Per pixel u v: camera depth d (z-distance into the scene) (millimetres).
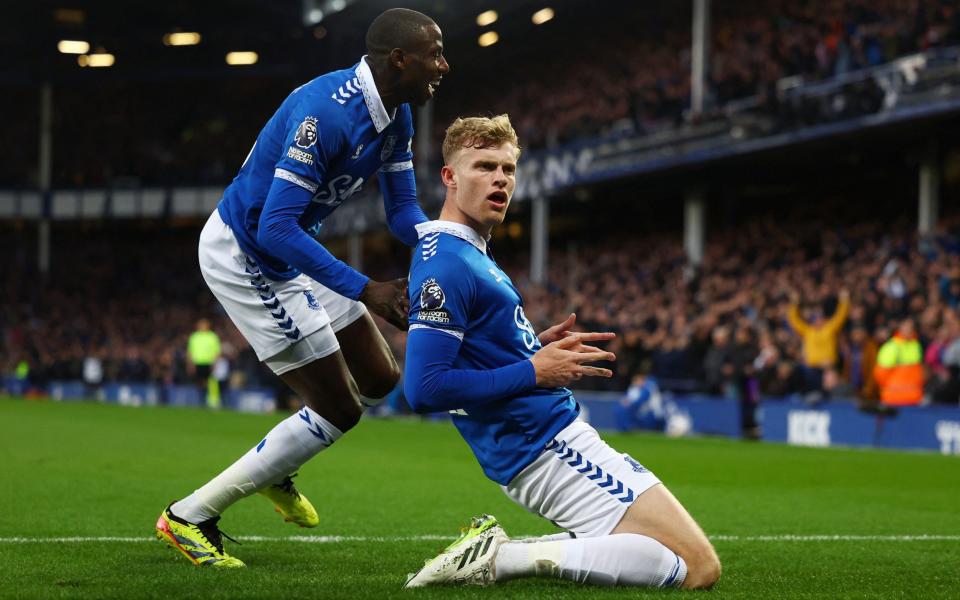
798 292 16688
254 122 39688
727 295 18781
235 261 4094
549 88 29703
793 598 3371
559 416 3332
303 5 33719
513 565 3328
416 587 3346
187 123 40375
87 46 38875
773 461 10367
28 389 30109
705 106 21219
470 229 3414
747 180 22562
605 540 3287
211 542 4043
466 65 33031
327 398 4086
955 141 18188
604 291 22625
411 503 6508
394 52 3912
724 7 24078
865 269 16734
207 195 38031
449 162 3422
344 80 3949
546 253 29156
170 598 3217
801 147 18938
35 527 5156
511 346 3389
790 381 14453
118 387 28422
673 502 3346
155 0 36344
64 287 38062
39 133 40875
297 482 7801
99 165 39969
